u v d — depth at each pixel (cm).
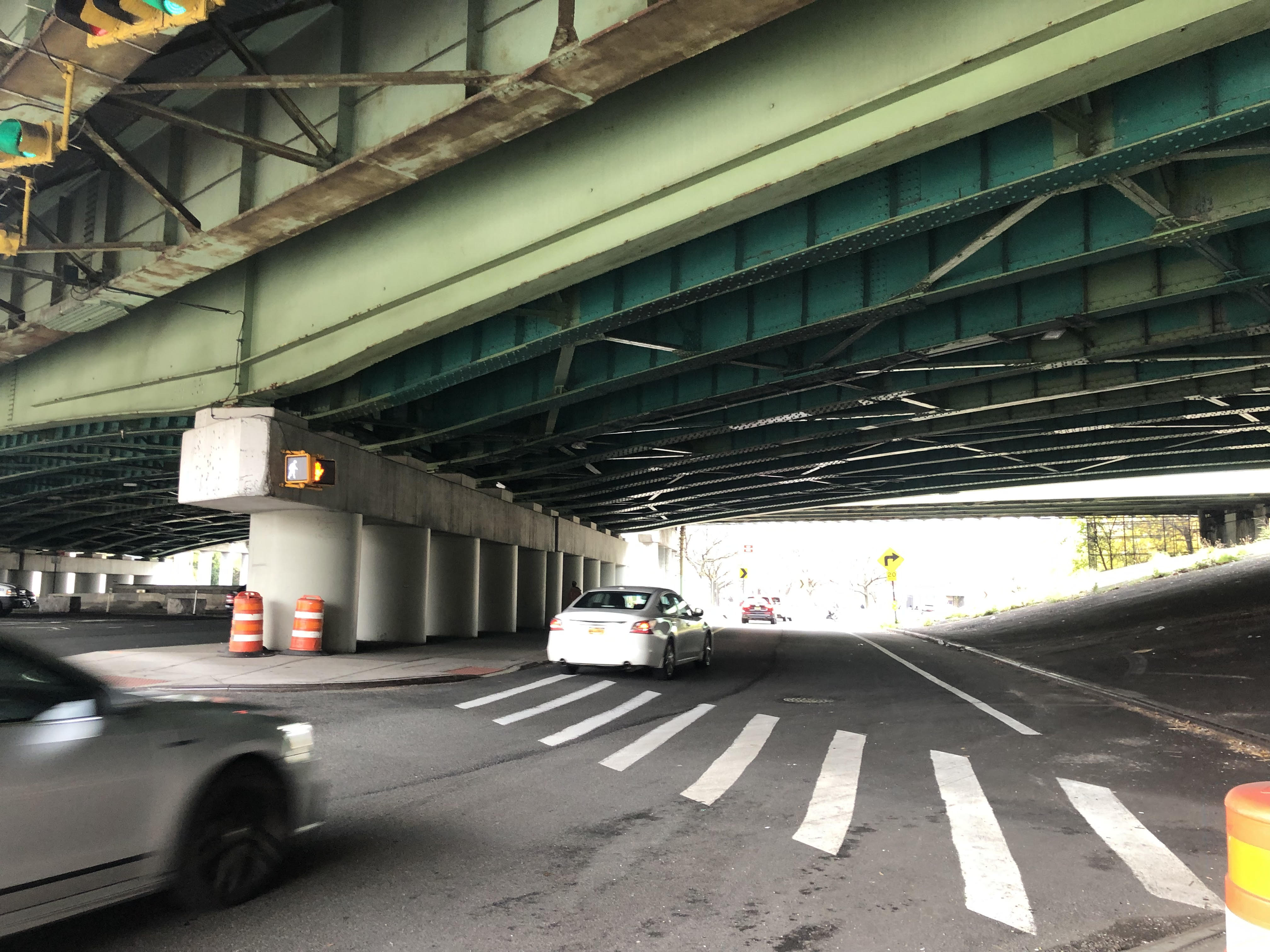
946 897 502
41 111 1171
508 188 1295
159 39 994
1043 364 1664
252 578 2009
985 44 891
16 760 376
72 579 7369
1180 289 1317
